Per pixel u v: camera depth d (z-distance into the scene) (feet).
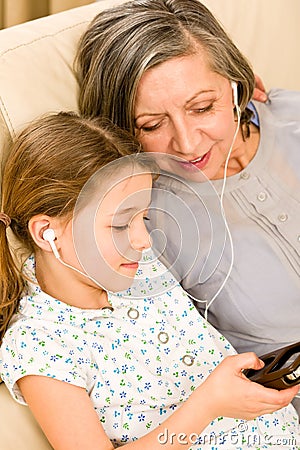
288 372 4.12
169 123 4.82
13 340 4.26
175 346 4.67
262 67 6.21
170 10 4.88
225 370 4.11
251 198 5.27
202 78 4.74
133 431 4.41
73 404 4.13
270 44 6.23
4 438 4.25
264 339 5.16
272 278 5.11
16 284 4.42
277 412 4.81
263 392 4.09
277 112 5.65
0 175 4.60
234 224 5.19
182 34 4.71
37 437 4.37
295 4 6.33
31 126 4.50
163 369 4.57
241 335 5.20
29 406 4.22
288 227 5.22
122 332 4.53
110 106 4.86
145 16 4.78
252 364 4.12
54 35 5.10
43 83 4.84
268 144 5.43
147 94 4.71
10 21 7.37
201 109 4.82
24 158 4.40
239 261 5.09
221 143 4.98
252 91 5.18
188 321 4.85
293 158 5.45
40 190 4.27
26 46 4.92
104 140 4.46
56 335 4.31
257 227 5.20
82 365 4.29
